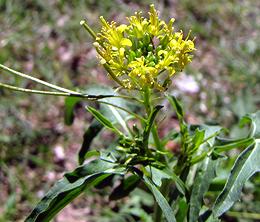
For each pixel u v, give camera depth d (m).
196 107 0.18
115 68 0.09
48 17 0.21
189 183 0.11
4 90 0.18
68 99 0.12
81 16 0.21
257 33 0.22
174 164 0.11
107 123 0.10
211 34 0.22
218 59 0.21
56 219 0.15
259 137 0.10
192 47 0.09
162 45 0.09
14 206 0.14
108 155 0.09
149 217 0.13
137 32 0.09
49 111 0.18
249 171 0.09
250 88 0.19
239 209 0.15
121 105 0.12
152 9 0.09
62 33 0.20
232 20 0.23
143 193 0.14
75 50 0.20
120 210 0.15
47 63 0.19
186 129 0.10
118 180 0.14
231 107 0.16
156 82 0.08
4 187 0.15
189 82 0.19
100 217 0.15
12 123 0.17
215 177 0.10
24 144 0.16
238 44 0.21
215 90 0.19
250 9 0.24
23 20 0.21
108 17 0.21
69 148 0.17
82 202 0.15
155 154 0.10
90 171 0.09
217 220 0.10
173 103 0.10
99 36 0.09
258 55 0.21
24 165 0.16
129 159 0.09
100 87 0.12
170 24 0.09
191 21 0.22
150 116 0.09
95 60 0.20
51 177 0.16
